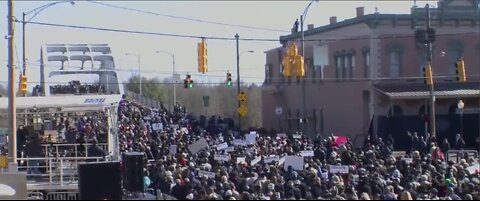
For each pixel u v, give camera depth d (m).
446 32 64.38
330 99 70.50
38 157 28.12
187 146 35.72
